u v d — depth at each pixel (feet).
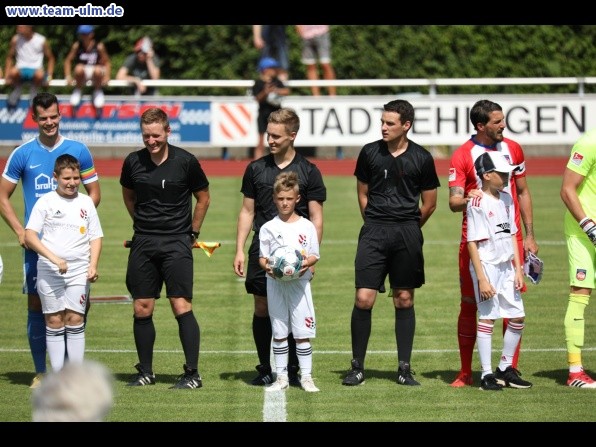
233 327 117.29
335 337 112.57
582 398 87.76
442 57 296.92
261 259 88.22
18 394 89.66
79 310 89.97
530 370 98.27
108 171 240.12
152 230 91.25
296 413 83.05
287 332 89.61
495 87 296.51
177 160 91.40
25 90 246.47
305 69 290.97
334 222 187.52
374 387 91.71
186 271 91.45
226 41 295.07
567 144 257.75
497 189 89.25
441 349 107.55
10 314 124.06
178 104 246.06
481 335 90.43
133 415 82.38
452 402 86.58
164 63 295.07
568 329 92.27
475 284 90.02
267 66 239.09
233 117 246.27
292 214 87.97
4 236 176.14
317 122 247.29
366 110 247.09
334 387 91.56
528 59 297.74
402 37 295.48
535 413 82.99
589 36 300.40
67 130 246.06
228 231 178.60
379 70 294.25
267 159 92.22
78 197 89.92
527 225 94.43
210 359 103.14
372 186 92.53
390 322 120.26
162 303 130.82
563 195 91.50
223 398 87.97
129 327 117.08
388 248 91.71
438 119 246.88
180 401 86.89
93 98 245.65
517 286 89.97
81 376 41.34
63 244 88.89
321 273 148.25
